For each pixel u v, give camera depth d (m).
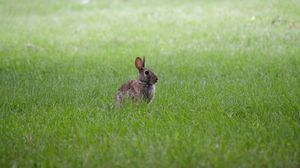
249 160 16.55
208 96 24.97
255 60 34.53
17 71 34.16
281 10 52.47
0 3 70.56
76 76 31.80
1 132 20.62
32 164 17.11
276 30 45.06
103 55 39.16
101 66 34.72
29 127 21.16
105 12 60.28
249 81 28.11
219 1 60.78
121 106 23.50
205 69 32.41
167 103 23.92
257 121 20.84
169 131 19.61
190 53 38.47
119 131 19.89
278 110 22.31
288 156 16.81
